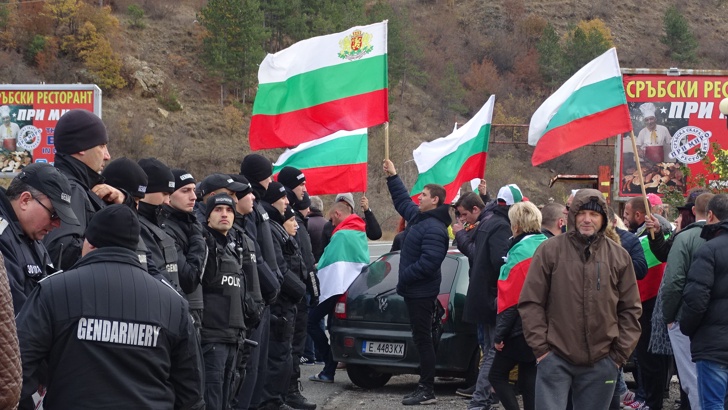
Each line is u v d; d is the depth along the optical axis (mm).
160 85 64375
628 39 108000
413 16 99562
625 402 8898
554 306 5902
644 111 18234
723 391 6371
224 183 6750
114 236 3826
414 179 57812
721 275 6328
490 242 7938
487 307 7891
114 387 3648
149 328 3752
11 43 63469
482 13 103438
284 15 75375
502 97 86688
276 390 7941
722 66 109438
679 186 18016
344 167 10367
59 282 3699
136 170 5336
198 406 3969
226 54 68188
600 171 20156
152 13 73375
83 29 63750
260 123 9766
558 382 5879
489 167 67750
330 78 9625
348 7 80000
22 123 28922
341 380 10484
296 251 8188
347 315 9523
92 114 5062
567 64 90500
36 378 3615
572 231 5949
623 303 5918
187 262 5762
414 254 8641
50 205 4141
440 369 9094
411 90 80750
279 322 7887
